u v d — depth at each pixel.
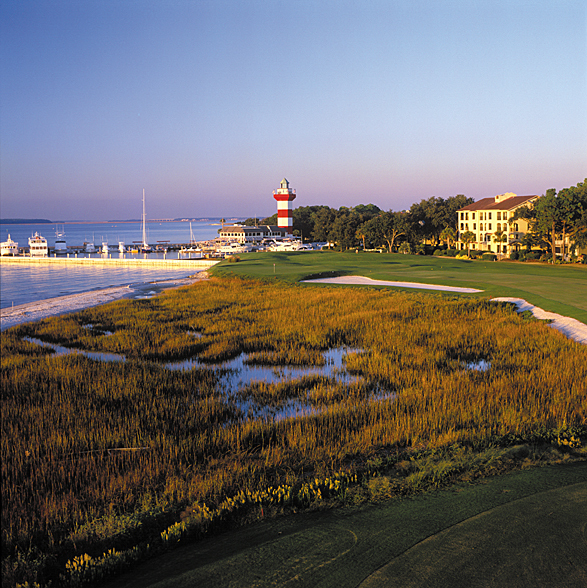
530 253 106.69
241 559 8.29
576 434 14.20
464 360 26.03
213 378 24.36
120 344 32.91
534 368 22.38
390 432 15.13
